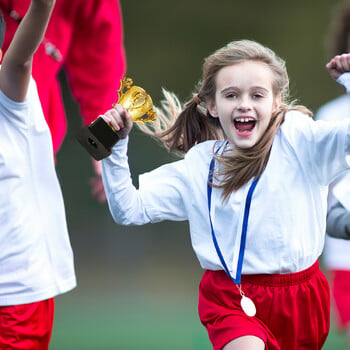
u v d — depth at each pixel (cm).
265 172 1004
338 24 1458
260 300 1010
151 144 3738
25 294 999
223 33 4384
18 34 956
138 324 2289
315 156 995
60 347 1959
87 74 1412
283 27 4378
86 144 998
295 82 4334
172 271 3422
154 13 4356
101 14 1375
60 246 1037
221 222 1025
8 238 993
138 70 4353
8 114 996
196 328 2195
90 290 2959
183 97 4331
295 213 999
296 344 1031
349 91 976
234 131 1011
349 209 1127
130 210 1041
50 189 1034
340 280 1475
